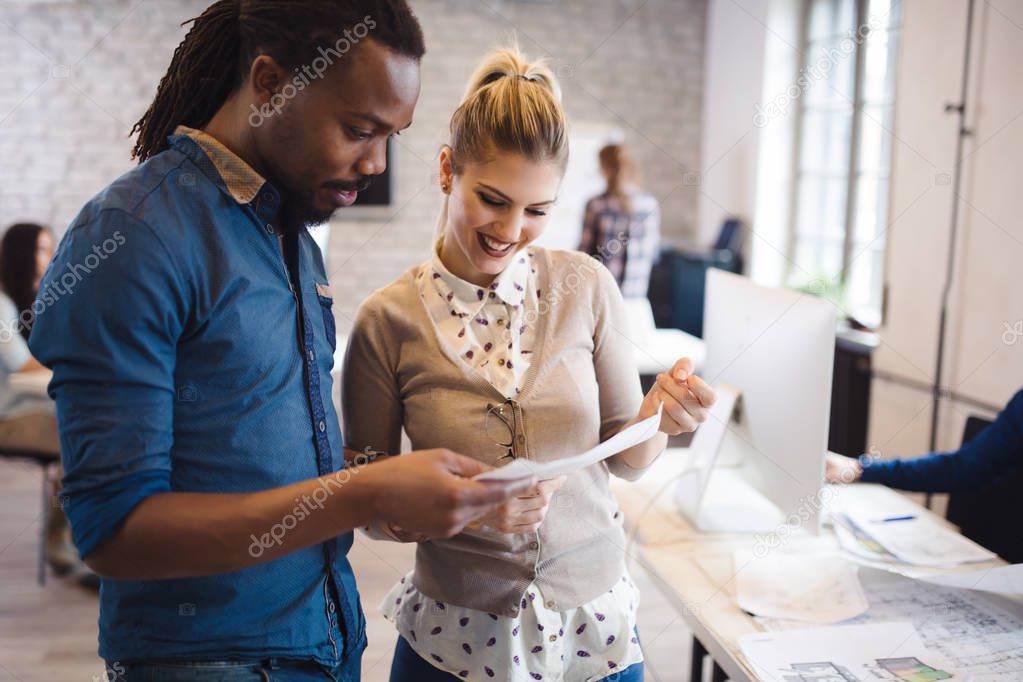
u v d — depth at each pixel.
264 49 0.87
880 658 1.21
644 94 5.86
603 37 5.76
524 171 1.06
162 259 0.84
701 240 5.96
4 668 2.42
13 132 5.28
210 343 0.89
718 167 5.66
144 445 0.81
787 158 5.05
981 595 1.43
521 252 1.21
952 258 2.66
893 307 2.98
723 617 1.36
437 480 0.81
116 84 5.31
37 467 4.20
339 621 1.06
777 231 5.12
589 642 1.20
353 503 0.82
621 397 1.27
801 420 1.48
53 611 2.79
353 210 5.67
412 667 1.24
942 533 1.68
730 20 5.43
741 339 1.68
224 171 0.92
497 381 1.17
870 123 4.27
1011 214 2.40
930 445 2.78
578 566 1.19
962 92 2.59
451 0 5.55
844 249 4.47
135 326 0.81
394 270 5.81
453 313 1.19
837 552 1.61
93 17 5.23
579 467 0.96
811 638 1.27
